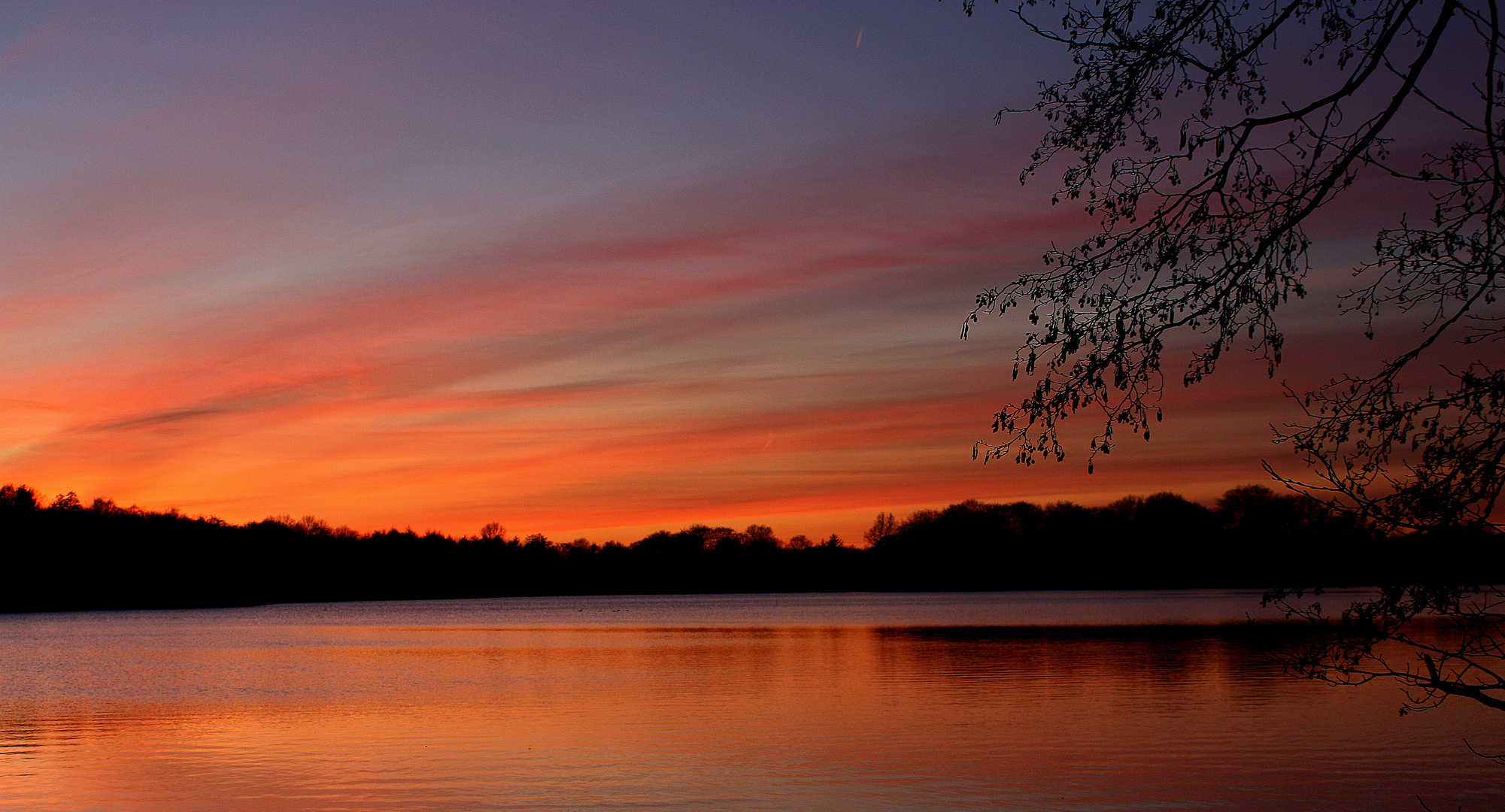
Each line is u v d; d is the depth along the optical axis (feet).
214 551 526.57
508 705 100.07
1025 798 59.21
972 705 95.09
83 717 94.79
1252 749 71.82
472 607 497.46
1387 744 72.64
